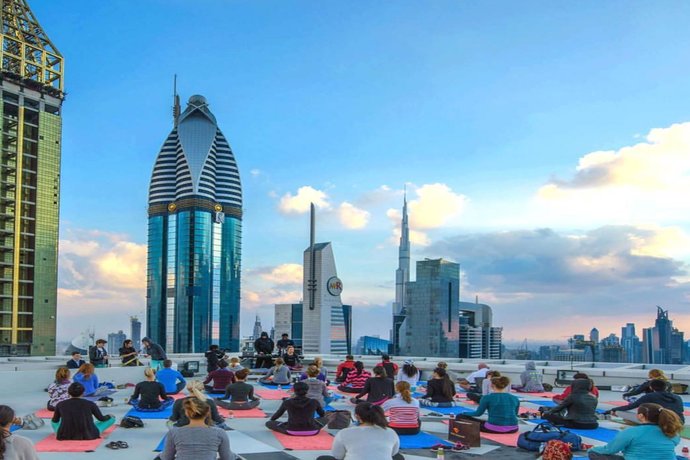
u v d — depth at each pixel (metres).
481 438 12.57
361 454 8.33
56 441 12.02
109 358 30.92
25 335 160.75
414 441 12.25
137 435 12.93
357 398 16.02
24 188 166.38
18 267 161.00
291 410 13.06
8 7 172.12
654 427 8.70
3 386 21.59
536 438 11.36
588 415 13.45
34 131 171.00
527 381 22.34
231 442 12.45
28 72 173.25
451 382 17.66
